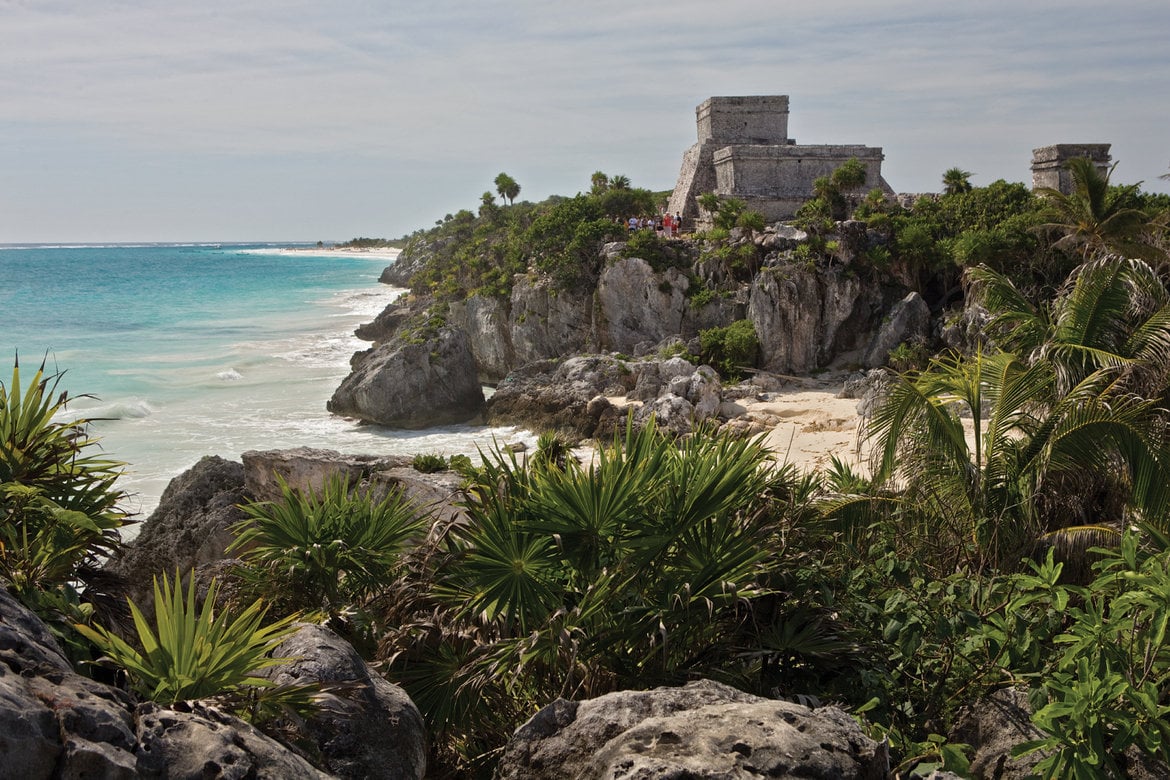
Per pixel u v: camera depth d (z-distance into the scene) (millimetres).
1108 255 12305
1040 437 10250
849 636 7582
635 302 52094
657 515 7680
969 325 41969
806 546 8625
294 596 8477
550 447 10258
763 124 67062
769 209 61656
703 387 38938
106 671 5492
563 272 54969
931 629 7137
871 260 48000
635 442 8117
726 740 4230
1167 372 11547
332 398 42938
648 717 4656
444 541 8586
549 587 7637
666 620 7297
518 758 4719
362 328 70562
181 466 32031
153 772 3744
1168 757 5199
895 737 6605
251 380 51125
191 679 4574
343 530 8812
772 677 7609
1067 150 57750
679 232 61781
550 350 56469
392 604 7883
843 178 55688
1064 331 12406
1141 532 8773
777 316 46688
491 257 66750
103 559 15961
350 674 5574
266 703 4797
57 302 100875
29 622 4590
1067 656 5738
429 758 7246
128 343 66500
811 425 34688
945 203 51469
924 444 10125
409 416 41938
